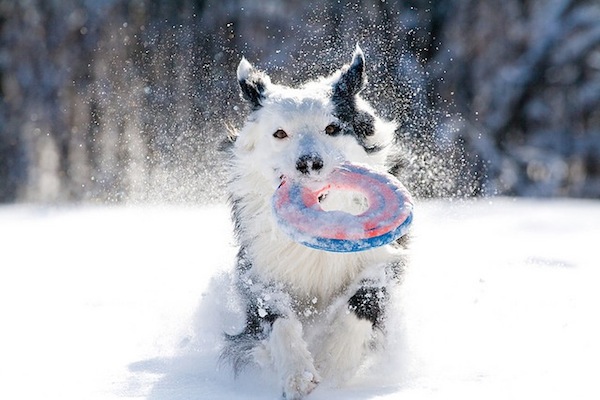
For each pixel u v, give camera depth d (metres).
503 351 7.50
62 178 33.75
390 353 7.46
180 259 12.52
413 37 35.25
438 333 7.97
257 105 8.01
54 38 35.47
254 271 7.85
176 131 21.95
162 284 10.86
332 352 7.26
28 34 35.62
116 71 32.22
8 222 19.91
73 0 35.06
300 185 7.16
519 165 39.88
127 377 7.11
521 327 8.16
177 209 18.22
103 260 13.44
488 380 6.66
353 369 7.23
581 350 7.34
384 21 29.94
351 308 7.39
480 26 39.31
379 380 7.22
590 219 18.05
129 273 12.07
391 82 18.12
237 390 6.86
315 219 6.84
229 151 8.29
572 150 41.72
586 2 43.22
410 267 8.35
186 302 9.65
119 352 7.97
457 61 38.75
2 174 35.34
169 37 30.34
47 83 35.31
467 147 35.00
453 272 10.68
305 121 7.55
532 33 41.91
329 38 29.23
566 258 12.17
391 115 12.03
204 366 7.62
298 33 30.41
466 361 7.30
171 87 27.14
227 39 31.02
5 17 36.19
